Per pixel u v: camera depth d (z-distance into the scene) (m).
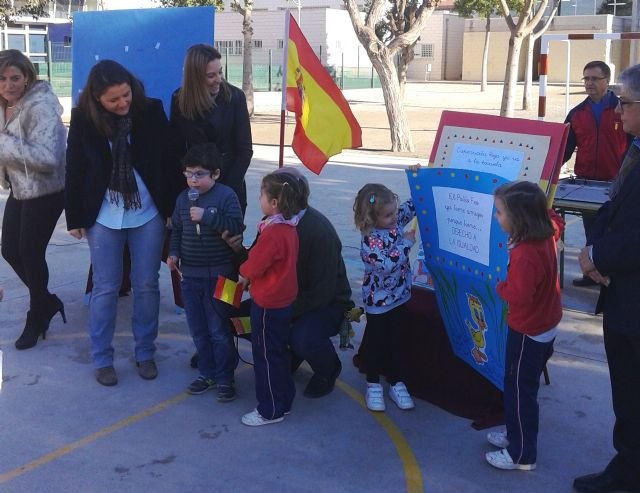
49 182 4.87
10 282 6.56
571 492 3.47
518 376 3.50
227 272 4.33
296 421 4.16
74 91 5.88
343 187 11.05
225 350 4.34
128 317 5.76
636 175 3.03
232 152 4.84
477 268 3.73
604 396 4.48
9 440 3.93
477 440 3.96
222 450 3.85
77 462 3.72
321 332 4.25
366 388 4.48
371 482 3.56
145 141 4.47
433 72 57.16
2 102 4.79
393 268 4.14
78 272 6.89
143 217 4.54
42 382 4.63
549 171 3.96
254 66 37.66
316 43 47.97
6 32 32.41
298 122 4.82
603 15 43.06
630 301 3.11
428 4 15.29
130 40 5.67
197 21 5.45
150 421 4.16
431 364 4.41
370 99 34.81
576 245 8.02
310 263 4.20
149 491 3.47
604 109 6.33
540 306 3.37
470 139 4.44
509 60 20.11
